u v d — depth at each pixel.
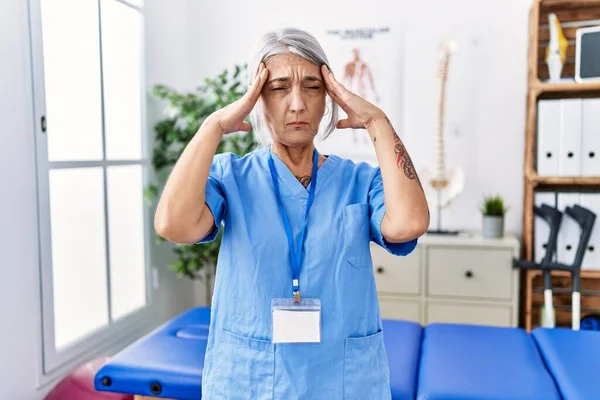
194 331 2.04
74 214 2.39
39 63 2.10
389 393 1.07
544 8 2.84
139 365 1.70
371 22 3.14
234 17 3.35
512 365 1.66
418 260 2.82
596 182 2.66
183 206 0.93
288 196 1.05
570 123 2.66
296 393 0.97
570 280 2.88
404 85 3.13
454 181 2.95
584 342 1.88
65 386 2.06
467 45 3.03
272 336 0.97
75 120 2.37
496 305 2.75
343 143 3.23
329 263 1.00
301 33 1.00
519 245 2.72
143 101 2.88
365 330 1.02
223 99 2.81
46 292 2.15
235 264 1.02
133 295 2.88
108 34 2.60
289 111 0.99
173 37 3.22
